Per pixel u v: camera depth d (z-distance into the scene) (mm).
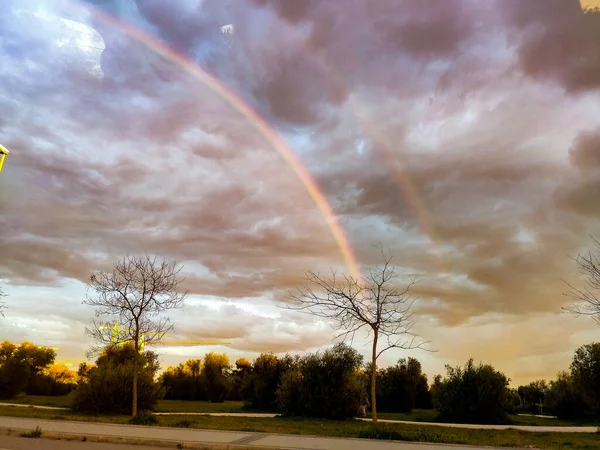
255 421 24750
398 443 13219
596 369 32688
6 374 50031
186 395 70250
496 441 15133
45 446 12305
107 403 29219
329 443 13039
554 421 38469
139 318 24125
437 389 37094
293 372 34250
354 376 32906
